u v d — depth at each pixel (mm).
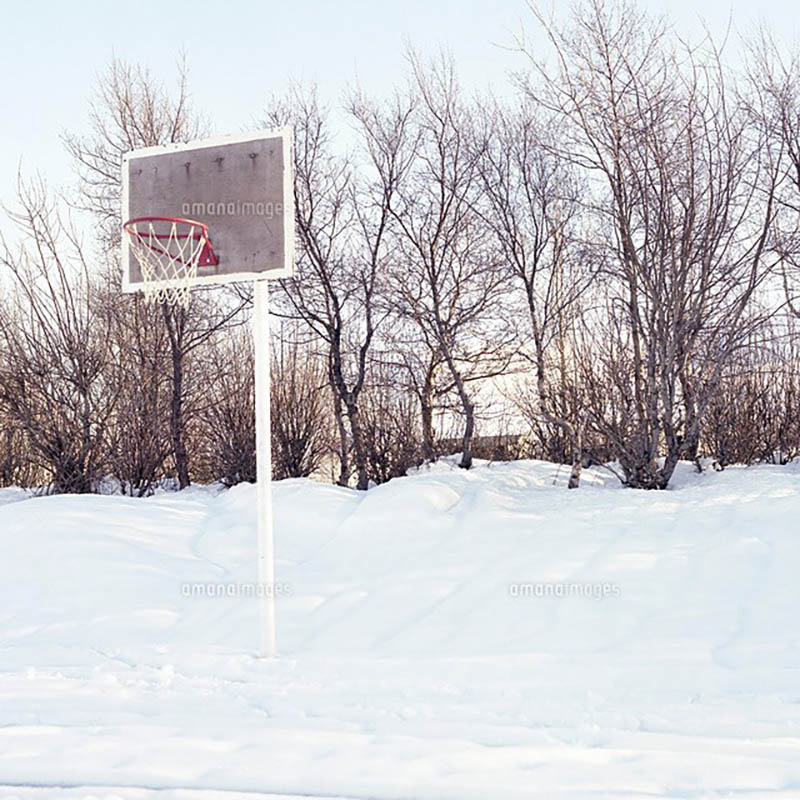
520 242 17234
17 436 20078
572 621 7418
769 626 6969
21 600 9016
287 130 7203
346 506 11734
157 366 18375
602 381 14148
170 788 4105
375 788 4066
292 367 19781
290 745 4652
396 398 18656
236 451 18375
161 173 7520
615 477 15016
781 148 13352
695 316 13148
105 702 5586
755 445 16062
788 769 4156
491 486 13242
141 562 9891
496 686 5805
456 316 17922
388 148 17984
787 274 14484
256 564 9922
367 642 7328
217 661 6742
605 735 4711
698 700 5359
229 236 7289
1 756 4531
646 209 13047
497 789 4012
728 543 8820
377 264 18016
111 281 18625
